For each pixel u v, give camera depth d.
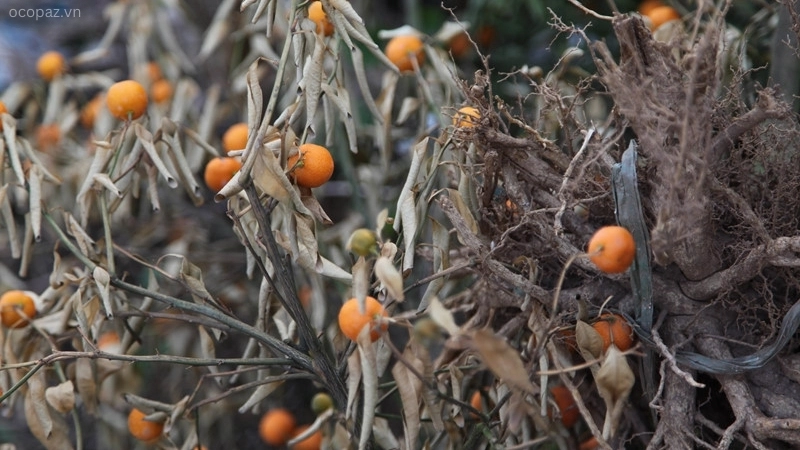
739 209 1.56
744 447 1.59
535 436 1.68
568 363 1.60
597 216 1.62
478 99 1.58
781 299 1.59
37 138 2.02
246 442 2.09
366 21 2.14
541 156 1.60
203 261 2.04
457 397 1.63
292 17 1.59
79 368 1.71
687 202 1.50
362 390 1.66
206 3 2.17
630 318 1.57
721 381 1.57
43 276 2.21
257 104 1.56
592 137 1.61
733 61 1.77
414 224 1.59
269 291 1.66
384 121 1.78
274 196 1.56
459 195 1.61
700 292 1.57
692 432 1.57
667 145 1.52
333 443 1.70
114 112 1.69
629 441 1.65
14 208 2.08
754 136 1.58
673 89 1.51
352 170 1.95
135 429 1.71
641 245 1.53
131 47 2.05
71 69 2.12
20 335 1.72
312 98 1.61
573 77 1.88
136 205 2.00
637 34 1.51
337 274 1.58
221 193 1.56
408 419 1.54
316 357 1.63
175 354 2.02
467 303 1.73
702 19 1.89
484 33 2.08
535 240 1.63
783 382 1.57
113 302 1.71
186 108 1.96
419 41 1.80
